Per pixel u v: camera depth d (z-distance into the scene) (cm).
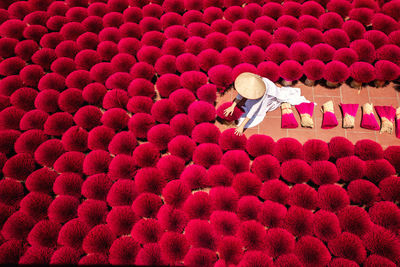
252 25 778
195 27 775
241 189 636
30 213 626
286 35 759
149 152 663
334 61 729
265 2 824
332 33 759
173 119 686
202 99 710
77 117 695
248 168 653
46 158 665
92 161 657
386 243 594
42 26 799
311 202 627
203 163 661
